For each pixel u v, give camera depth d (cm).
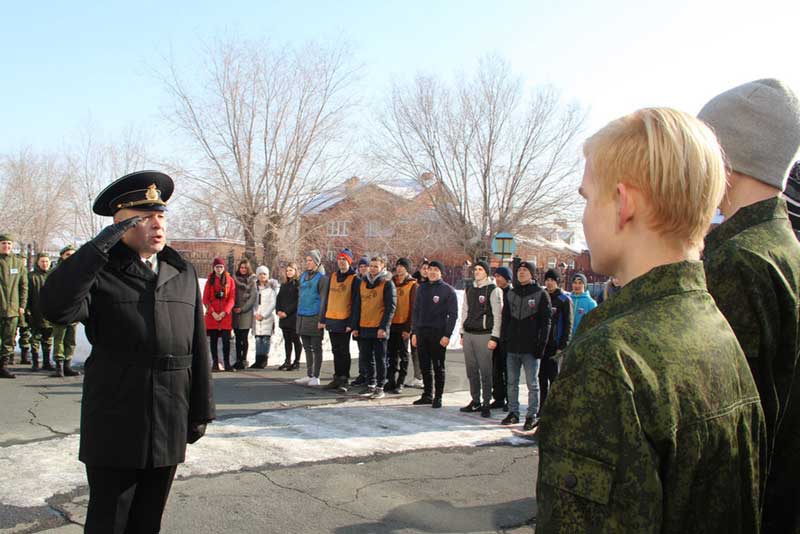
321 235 2806
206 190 2555
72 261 242
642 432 94
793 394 142
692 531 100
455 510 427
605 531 93
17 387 799
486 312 739
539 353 670
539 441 105
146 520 271
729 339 110
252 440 589
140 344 261
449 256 3444
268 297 1088
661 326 102
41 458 501
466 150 3244
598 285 1911
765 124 150
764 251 139
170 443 265
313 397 830
